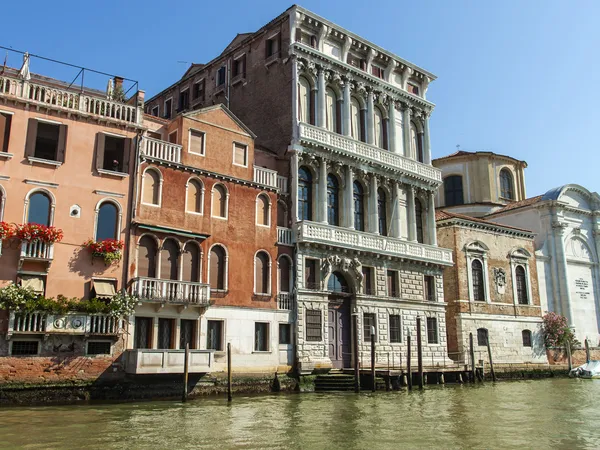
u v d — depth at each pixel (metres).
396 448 15.13
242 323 28.61
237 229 29.39
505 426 18.98
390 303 35.41
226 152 29.75
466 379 36.62
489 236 44.06
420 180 39.47
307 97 34.59
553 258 49.94
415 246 37.47
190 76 41.69
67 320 23.00
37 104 24.17
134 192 25.98
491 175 54.88
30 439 15.38
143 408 21.62
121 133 26.27
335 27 35.81
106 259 24.47
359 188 36.53
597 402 26.31
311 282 32.06
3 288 21.95
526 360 44.25
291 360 30.23
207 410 21.47
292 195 32.34
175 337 26.05
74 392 23.00
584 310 51.44
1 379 21.66
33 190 23.70
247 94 36.53
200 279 27.50
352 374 30.59
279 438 16.20
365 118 37.47
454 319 40.69
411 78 41.41
